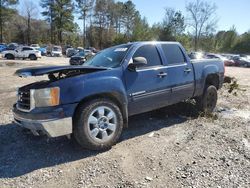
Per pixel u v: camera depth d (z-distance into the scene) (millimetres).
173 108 6570
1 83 11836
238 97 9297
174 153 4426
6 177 3752
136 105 5016
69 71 4617
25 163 4145
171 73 5551
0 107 7461
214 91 6711
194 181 3574
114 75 4664
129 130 5488
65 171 3896
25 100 4301
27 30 81250
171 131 5445
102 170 3902
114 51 5387
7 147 4734
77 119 4242
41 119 4016
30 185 3557
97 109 4387
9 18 73000
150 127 5672
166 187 3455
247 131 5477
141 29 72688
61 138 5051
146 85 5102
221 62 7078
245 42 77188
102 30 75500
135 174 3781
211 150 4531
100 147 4441
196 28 63312
